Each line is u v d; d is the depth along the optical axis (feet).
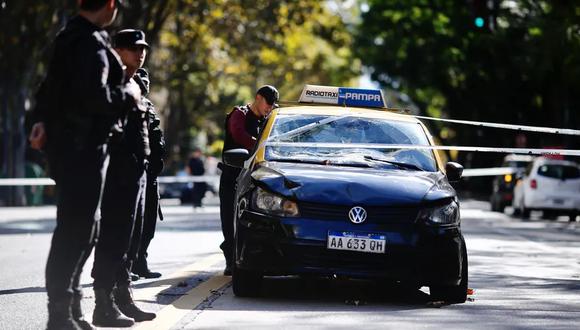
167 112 489.67
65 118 52.29
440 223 72.54
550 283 89.61
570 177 242.37
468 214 257.14
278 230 71.72
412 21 354.54
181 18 307.99
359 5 418.51
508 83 341.21
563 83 295.07
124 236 60.64
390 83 420.36
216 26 311.47
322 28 333.21
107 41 53.47
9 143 299.79
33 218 204.03
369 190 73.00
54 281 52.19
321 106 88.99
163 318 64.85
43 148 52.95
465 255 74.38
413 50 364.17
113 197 60.29
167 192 368.07
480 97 366.84
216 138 516.73
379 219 71.77
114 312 60.54
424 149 82.12
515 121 368.07
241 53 326.85
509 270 101.35
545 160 245.45
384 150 81.46
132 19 267.59
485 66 329.72
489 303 75.15
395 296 78.64
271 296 76.23
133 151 60.80
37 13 274.57
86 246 52.95
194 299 74.08
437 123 488.85
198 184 256.52
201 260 104.94
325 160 79.56
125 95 53.52
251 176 76.28
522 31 262.06
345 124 83.35
